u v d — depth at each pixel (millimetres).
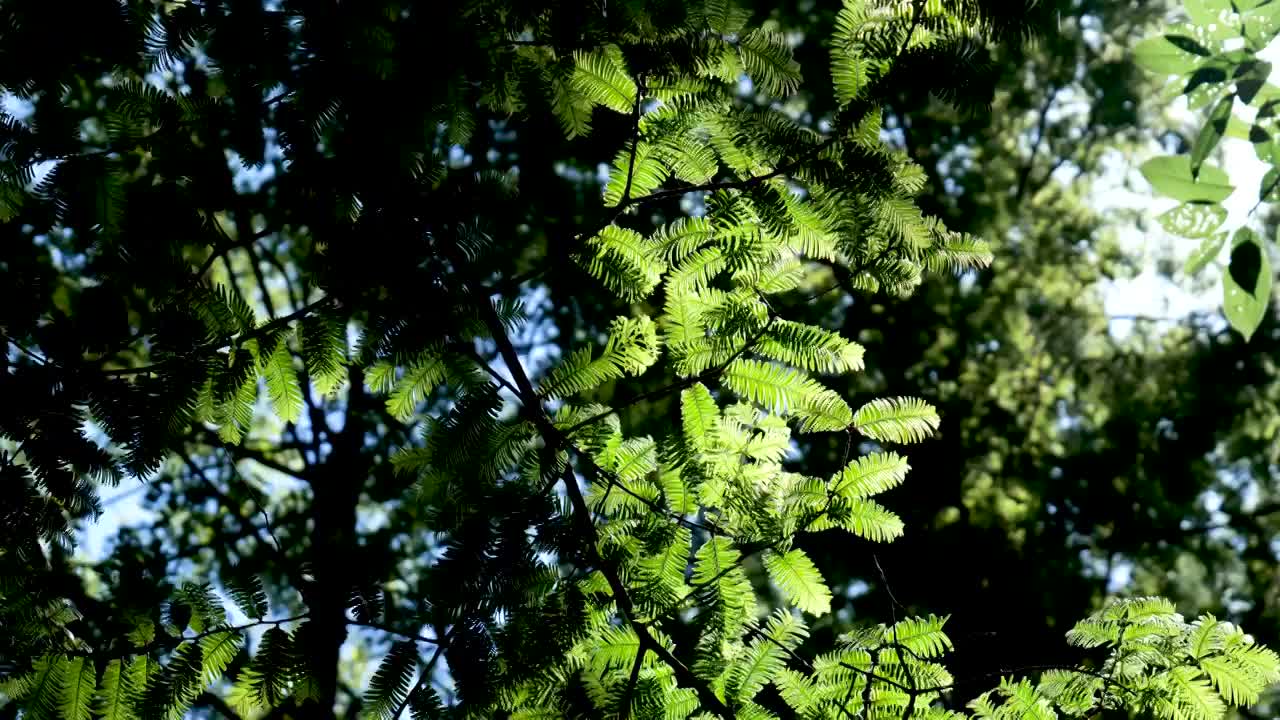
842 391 11062
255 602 2771
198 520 10695
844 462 3064
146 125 2568
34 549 2789
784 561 3105
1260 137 2471
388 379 2787
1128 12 11156
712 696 2969
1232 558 11820
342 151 2572
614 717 2904
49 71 2406
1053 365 11727
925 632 3242
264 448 11203
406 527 10312
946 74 2381
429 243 2668
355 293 2605
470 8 2482
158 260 2557
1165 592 11156
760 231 2807
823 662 3154
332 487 10180
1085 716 3234
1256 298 2439
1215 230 2490
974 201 11547
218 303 2660
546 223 8648
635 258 2895
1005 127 11711
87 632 2727
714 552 3080
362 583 2781
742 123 2643
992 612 10273
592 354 2902
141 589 2764
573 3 2514
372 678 2723
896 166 2605
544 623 2799
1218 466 12734
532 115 2871
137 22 2369
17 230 2615
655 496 3102
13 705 2777
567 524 2820
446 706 2746
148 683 2715
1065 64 11391
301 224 2691
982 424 11320
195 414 2766
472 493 2756
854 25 2438
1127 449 11797
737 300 2891
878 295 11422
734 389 2945
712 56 2607
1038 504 10977
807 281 10836
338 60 2426
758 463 3158
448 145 3227
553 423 2938
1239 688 3104
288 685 2715
